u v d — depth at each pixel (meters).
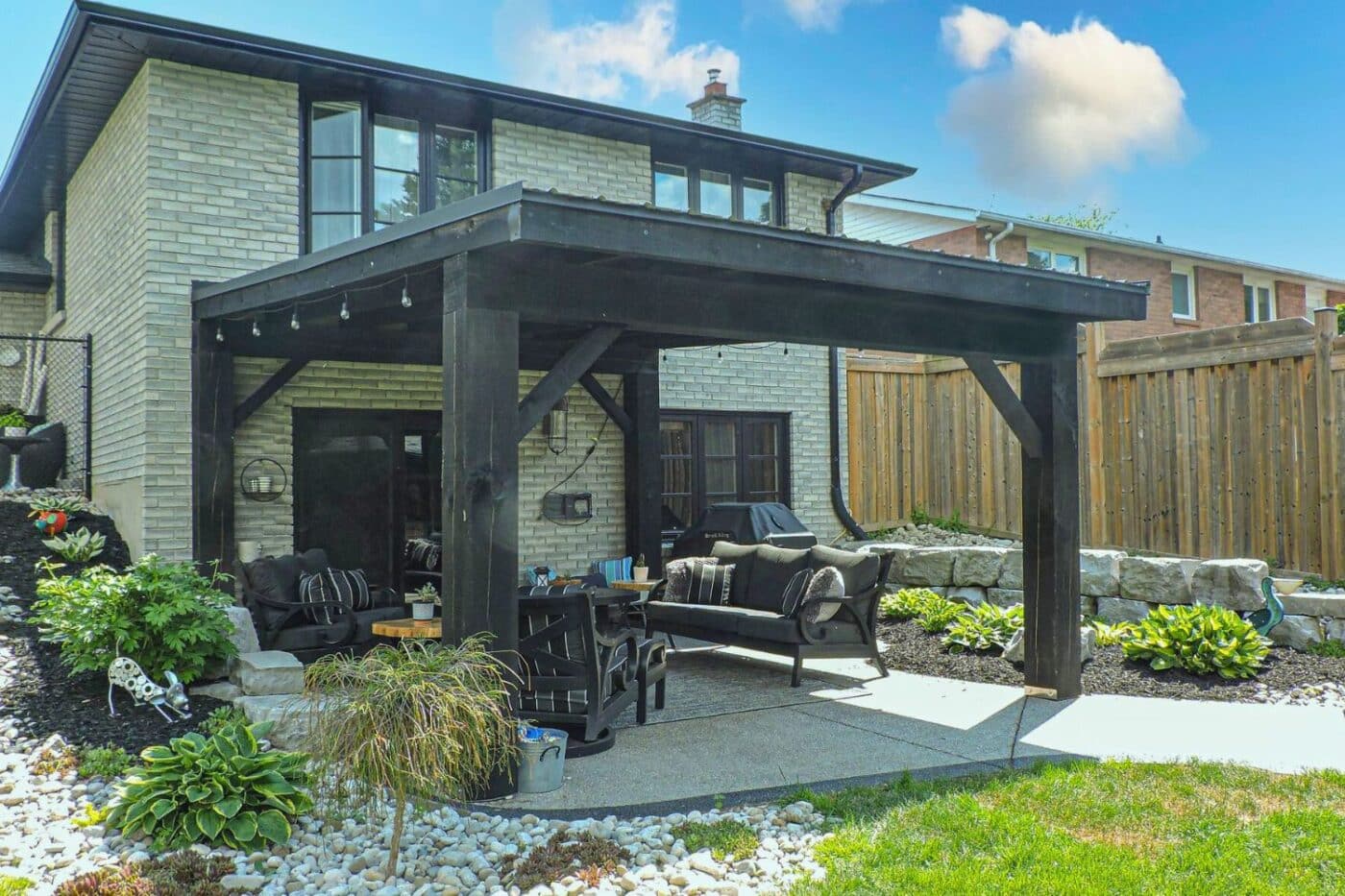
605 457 10.93
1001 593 9.24
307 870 3.90
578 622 5.49
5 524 9.23
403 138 9.45
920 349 6.38
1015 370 11.98
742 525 10.19
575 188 10.36
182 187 8.34
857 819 4.35
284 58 8.28
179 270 8.32
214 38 7.92
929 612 8.91
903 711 6.49
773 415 12.29
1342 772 4.88
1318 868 3.74
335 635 7.47
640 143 10.81
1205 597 7.93
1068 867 3.76
